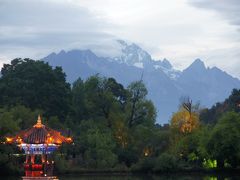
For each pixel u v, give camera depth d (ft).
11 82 558.15
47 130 261.03
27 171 255.70
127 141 531.91
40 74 559.38
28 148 255.29
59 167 453.58
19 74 572.10
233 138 469.57
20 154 428.56
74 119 555.28
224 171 496.23
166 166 486.38
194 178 422.82
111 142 497.46
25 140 254.68
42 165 256.52
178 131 540.52
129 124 558.15
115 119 538.47
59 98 547.49
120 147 524.11
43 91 545.44
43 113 513.45
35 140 253.85
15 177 411.75
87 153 478.18
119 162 502.38
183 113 545.03
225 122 480.64
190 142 514.68
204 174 480.64
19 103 526.98
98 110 552.41
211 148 476.13
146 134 533.55
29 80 556.10
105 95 553.23
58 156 458.09
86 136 488.02
